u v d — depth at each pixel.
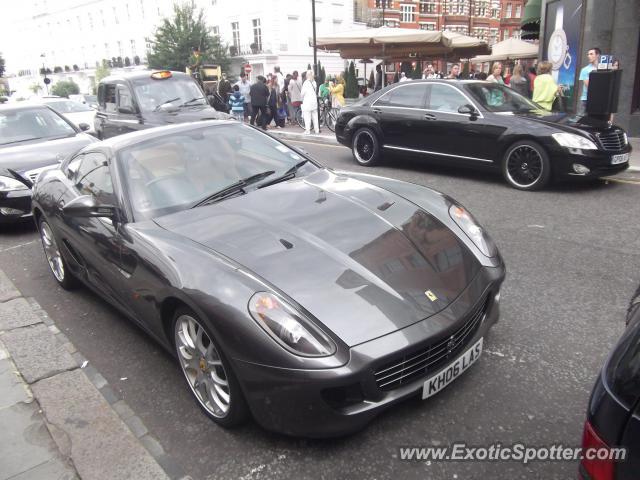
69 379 3.11
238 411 2.45
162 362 3.28
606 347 3.08
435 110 7.98
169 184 3.38
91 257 3.53
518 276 4.21
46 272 5.07
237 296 2.34
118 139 3.83
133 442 2.54
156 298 2.74
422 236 2.84
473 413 2.56
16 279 4.95
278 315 2.23
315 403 2.17
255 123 15.61
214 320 2.34
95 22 60.59
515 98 7.95
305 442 2.44
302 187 3.40
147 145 3.67
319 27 44.09
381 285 2.44
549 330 3.31
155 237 2.92
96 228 3.42
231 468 2.34
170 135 3.80
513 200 6.53
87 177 3.84
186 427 2.64
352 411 2.19
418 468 2.25
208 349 2.54
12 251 5.80
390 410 2.60
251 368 2.24
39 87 69.56
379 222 2.92
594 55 9.11
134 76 9.46
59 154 6.73
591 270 4.25
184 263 2.63
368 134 8.93
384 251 2.67
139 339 3.58
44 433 2.64
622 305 3.61
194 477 2.31
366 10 48.88
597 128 6.77
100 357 3.39
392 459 2.30
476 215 5.98
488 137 7.27
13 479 2.34
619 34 10.82
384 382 2.26
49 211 4.17
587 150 6.51
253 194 3.33
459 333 2.49
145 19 52.88
